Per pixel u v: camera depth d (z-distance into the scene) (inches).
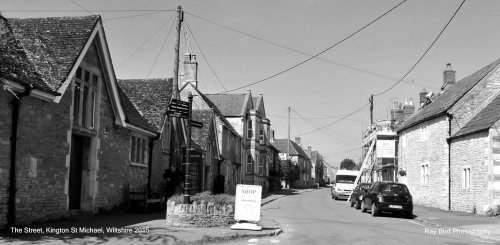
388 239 593.9
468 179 1047.6
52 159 610.2
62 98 631.2
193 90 1710.1
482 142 980.6
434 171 1227.9
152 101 1040.8
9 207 529.7
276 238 587.5
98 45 725.3
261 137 2285.9
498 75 1158.3
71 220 647.1
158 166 994.1
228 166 1753.2
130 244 470.9
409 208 956.6
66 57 636.1
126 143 838.5
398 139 1626.5
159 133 951.6
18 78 516.1
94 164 730.2
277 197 1850.4
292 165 3267.7
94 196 729.6
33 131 569.9
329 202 1523.1
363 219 901.2
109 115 775.7
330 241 563.8
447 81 1569.9
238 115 2032.5
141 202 846.5
